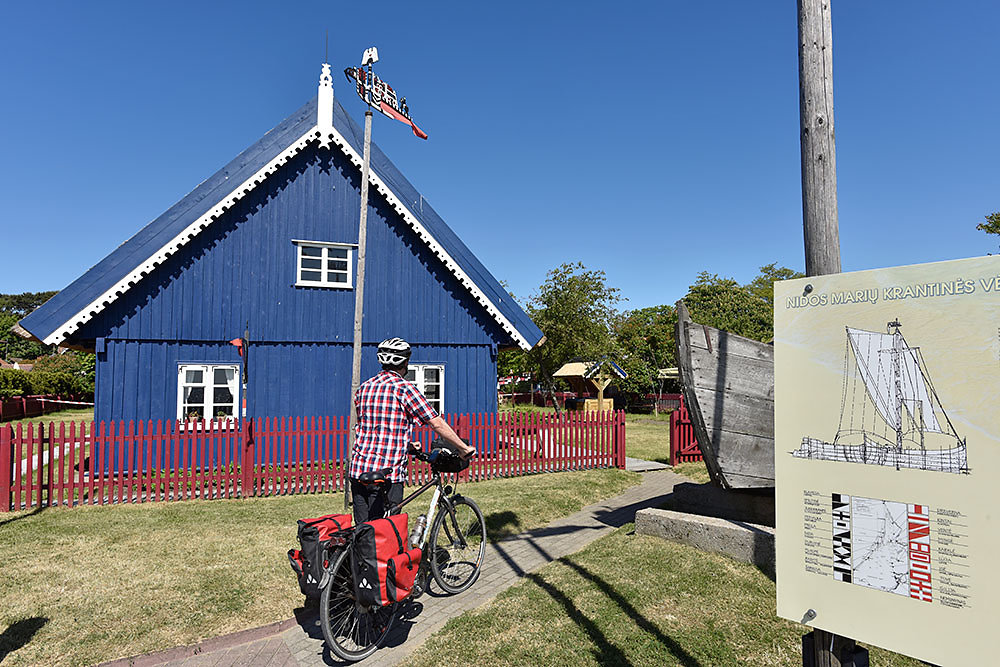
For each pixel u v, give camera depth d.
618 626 4.38
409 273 13.85
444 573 5.37
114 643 4.27
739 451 6.52
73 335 11.13
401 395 4.54
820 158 3.20
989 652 2.07
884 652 4.07
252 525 7.62
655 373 41.66
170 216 11.49
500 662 3.94
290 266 12.84
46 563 5.96
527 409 40.06
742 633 4.25
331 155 13.32
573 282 31.61
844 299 2.55
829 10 3.29
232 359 12.21
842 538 2.48
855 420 2.48
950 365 2.23
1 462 8.44
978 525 2.12
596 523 8.32
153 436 9.35
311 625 4.64
